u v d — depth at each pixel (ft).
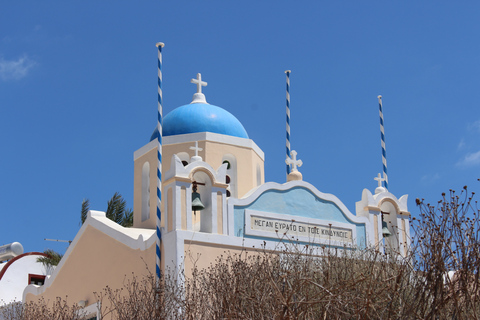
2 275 94.89
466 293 35.63
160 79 68.49
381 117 78.59
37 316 71.15
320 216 68.39
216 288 51.60
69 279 75.20
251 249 62.85
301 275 46.19
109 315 65.77
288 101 79.87
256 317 42.98
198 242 60.39
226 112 85.30
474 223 37.01
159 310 53.98
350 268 48.52
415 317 37.32
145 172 83.87
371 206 71.26
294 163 71.82
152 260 61.72
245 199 64.49
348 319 39.60
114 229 68.85
